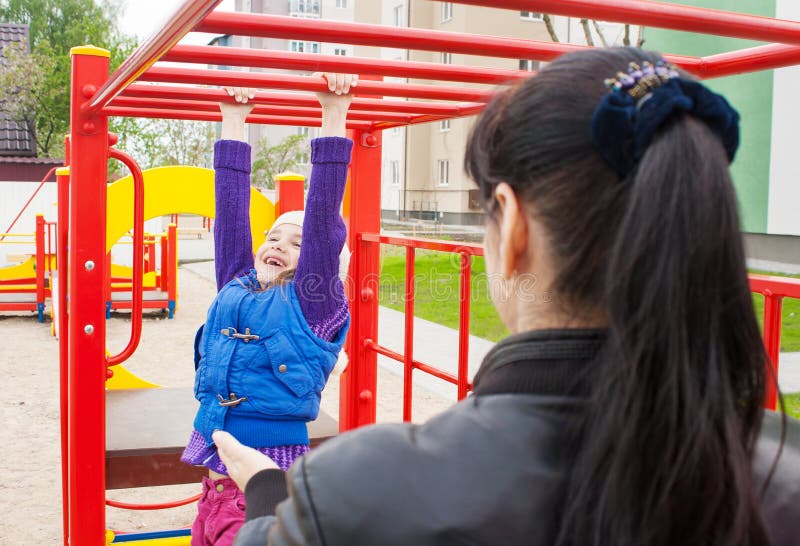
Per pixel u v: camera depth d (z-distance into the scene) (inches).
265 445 80.0
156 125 1309.1
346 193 136.9
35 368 282.5
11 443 194.1
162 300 406.9
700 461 23.2
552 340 26.0
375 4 983.6
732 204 24.2
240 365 80.1
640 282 23.5
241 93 89.1
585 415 24.6
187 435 108.6
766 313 59.0
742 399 26.0
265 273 86.4
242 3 1332.4
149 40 50.3
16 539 138.1
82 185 92.9
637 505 23.4
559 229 25.9
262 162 1573.6
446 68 72.4
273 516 34.2
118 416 118.3
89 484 95.8
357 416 135.9
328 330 83.3
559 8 43.0
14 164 711.7
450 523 24.0
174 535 117.9
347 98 80.5
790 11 481.4
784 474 28.3
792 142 519.5
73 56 91.0
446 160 887.1
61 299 118.0
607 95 24.8
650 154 24.0
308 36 52.5
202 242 995.9
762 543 25.4
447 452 25.2
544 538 24.3
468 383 100.7
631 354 23.5
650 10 45.9
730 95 561.9
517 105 27.4
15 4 1700.3
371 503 24.3
